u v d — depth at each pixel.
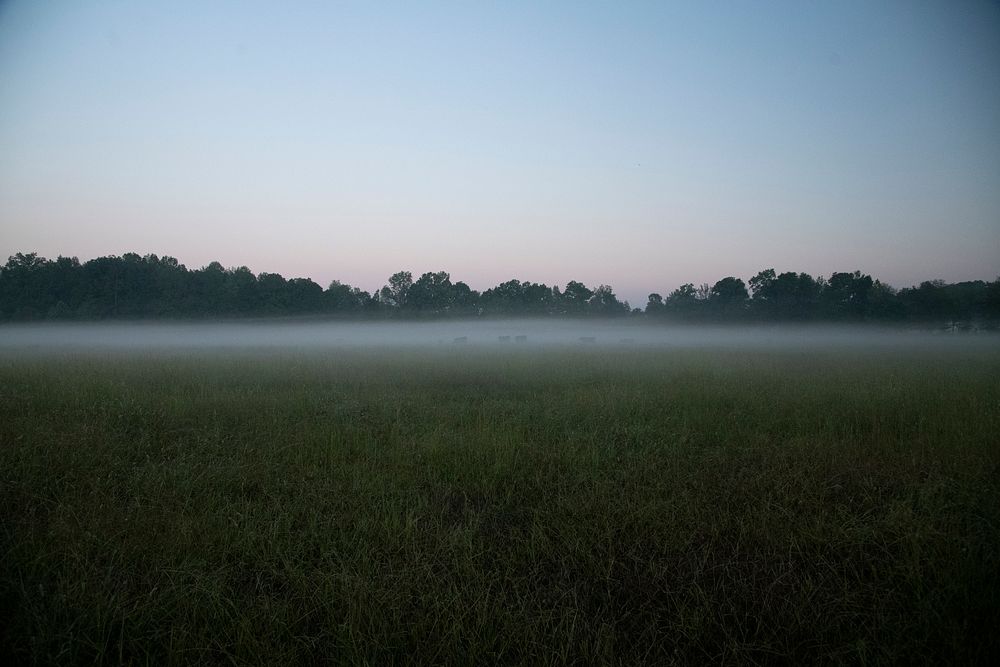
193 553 3.28
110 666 2.42
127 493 4.35
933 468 4.76
